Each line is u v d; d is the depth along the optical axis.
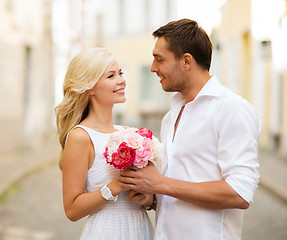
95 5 26.75
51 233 5.64
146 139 2.53
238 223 2.62
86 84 2.74
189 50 2.60
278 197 7.90
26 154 13.11
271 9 7.34
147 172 2.51
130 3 25.73
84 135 2.71
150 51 25.02
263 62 13.87
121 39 26.28
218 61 17.67
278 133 13.33
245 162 2.41
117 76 2.82
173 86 2.68
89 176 2.76
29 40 14.77
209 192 2.42
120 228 2.75
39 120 16.09
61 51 19.03
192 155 2.59
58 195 7.88
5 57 12.59
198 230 2.54
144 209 2.91
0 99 12.27
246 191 2.36
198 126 2.59
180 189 2.46
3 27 12.32
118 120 26.39
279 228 6.02
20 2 13.77
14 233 5.55
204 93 2.60
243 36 15.05
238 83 15.67
